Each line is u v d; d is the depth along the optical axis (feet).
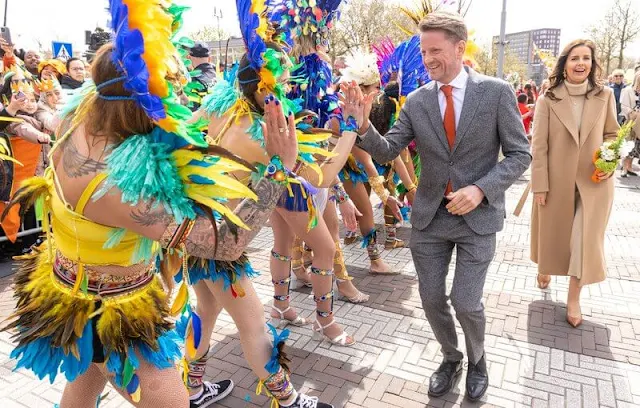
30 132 14.43
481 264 8.39
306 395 8.87
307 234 10.05
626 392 9.23
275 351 7.73
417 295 13.56
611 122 11.63
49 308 5.20
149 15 4.33
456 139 8.18
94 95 4.71
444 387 9.13
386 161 8.91
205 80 11.83
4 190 14.40
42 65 16.42
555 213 11.69
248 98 7.00
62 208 4.84
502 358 10.35
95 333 5.12
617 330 11.50
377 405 8.93
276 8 9.07
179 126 4.51
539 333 11.38
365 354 10.56
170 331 5.74
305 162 7.10
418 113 8.55
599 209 11.39
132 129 4.60
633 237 18.49
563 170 11.45
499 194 8.04
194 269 7.10
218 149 4.71
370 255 15.06
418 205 8.76
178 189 4.63
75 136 4.77
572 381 9.57
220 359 10.32
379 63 16.21
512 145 8.02
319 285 10.61
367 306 12.87
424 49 8.06
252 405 8.96
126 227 4.69
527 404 8.91
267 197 5.29
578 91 11.30
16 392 8.99
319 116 9.69
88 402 5.96
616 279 14.49
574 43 11.23
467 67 8.57
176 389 5.41
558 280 14.42
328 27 9.67
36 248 5.97
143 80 4.27
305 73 9.45
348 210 12.10
